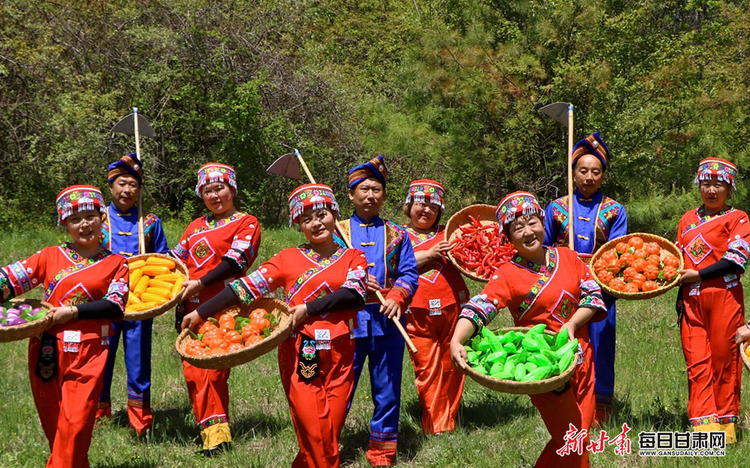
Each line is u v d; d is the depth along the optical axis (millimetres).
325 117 18594
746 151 16562
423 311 6461
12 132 15609
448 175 17188
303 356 4934
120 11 17219
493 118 16656
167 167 17422
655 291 5836
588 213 6586
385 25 24688
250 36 18047
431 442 6176
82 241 5074
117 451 6027
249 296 5094
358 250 5250
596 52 16562
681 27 19766
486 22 17172
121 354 8734
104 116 15625
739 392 6141
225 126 16938
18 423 6590
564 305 4742
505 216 4777
